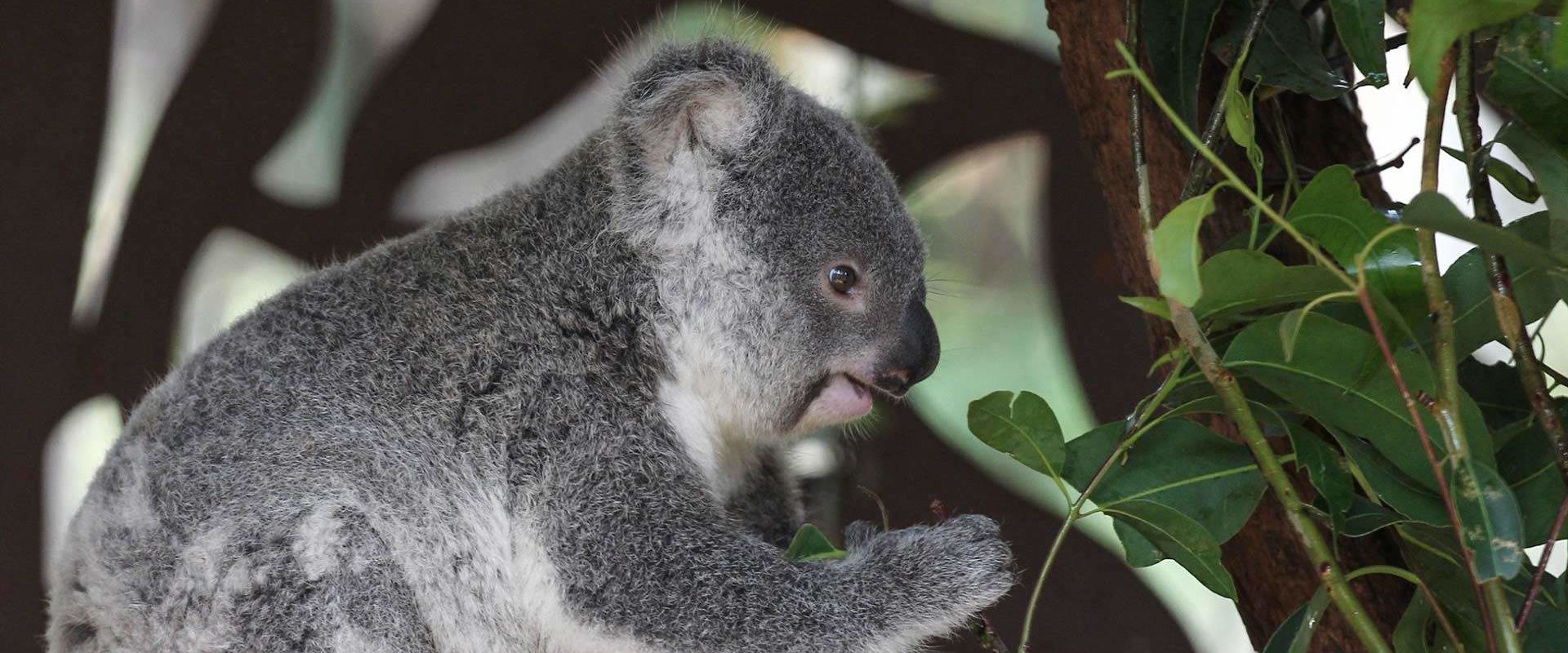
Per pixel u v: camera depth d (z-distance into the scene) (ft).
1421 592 7.25
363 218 8.87
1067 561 8.80
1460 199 9.29
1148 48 7.55
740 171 7.98
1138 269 7.75
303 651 7.68
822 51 9.14
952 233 9.64
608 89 8.12
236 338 7.89
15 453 8.60
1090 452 7.39
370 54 9.53
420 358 7.86
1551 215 7.14
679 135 7.98
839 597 7.80
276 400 7.81
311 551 7.71
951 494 8.86
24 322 8.63
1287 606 7.59
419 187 9.15
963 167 9.61
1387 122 9.43
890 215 8.02
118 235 8.77
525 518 7.83
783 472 8.30
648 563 7.83
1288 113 7.82
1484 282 7.23
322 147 9.50
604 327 7.94
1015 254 9.63
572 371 7.90
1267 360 7.22
